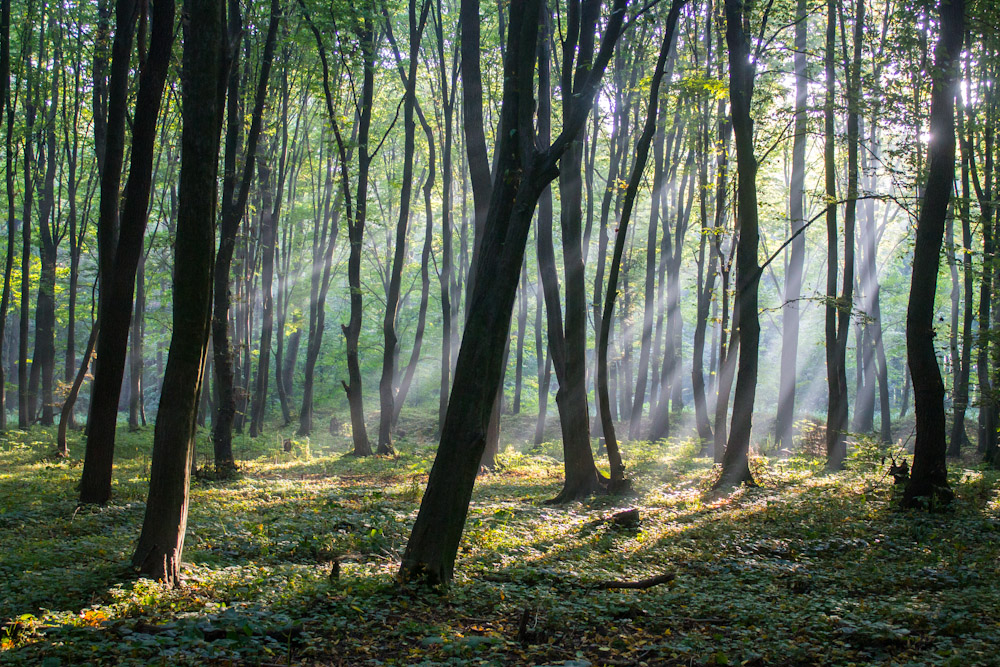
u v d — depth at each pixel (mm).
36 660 5453
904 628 6406
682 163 33219
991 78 19516
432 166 28094
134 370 31922
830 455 20219
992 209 20594
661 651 5906
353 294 25703
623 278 33719
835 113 20203
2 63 17891
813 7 20125
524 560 9617
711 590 8250
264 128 28719
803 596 7996
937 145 13438
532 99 8258
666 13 24891
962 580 8586
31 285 34094
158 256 34781
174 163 29297
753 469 19016
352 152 30719
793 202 24297
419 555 7867
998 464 21359
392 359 26609
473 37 19141
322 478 20266
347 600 7168
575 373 16266
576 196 16266
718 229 19875
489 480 20266
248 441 30734
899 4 16281
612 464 16500
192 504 14078
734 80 17219
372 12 24297
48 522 12016
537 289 37562
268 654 5684
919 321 13523
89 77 23359
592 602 7438
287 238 40000
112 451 14070
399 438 34094
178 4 17797
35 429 29531
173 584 7914
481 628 6496
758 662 5773
